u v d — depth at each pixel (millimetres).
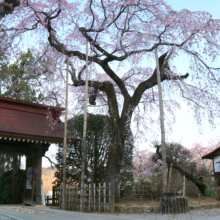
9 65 21812
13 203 15109
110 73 13477
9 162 22281
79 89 15844
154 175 17562
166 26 12344
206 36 12055
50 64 15492
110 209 9695
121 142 12625
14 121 13414
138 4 12984
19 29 13758
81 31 13586
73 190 11047
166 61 12852
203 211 9422
